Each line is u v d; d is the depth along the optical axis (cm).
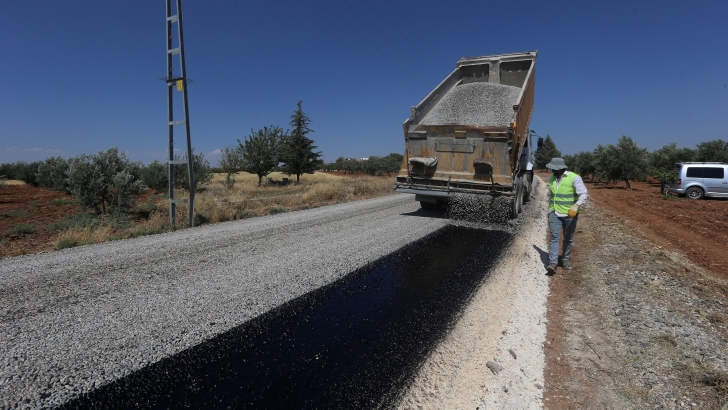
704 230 912
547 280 500
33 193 2055
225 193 1792
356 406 246
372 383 271
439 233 789
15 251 677
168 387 263
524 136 972
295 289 456
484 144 873
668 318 359
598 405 247
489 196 890
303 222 932
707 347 306
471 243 702
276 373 283
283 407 244
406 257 602
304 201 1466
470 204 939
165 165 2222
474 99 1059
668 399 248
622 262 548
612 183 2848
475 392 262
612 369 286
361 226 870
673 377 270
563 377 279
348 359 304
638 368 284
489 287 468
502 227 859
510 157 852
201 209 1114
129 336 331
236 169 2583
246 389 263
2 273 504
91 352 304
